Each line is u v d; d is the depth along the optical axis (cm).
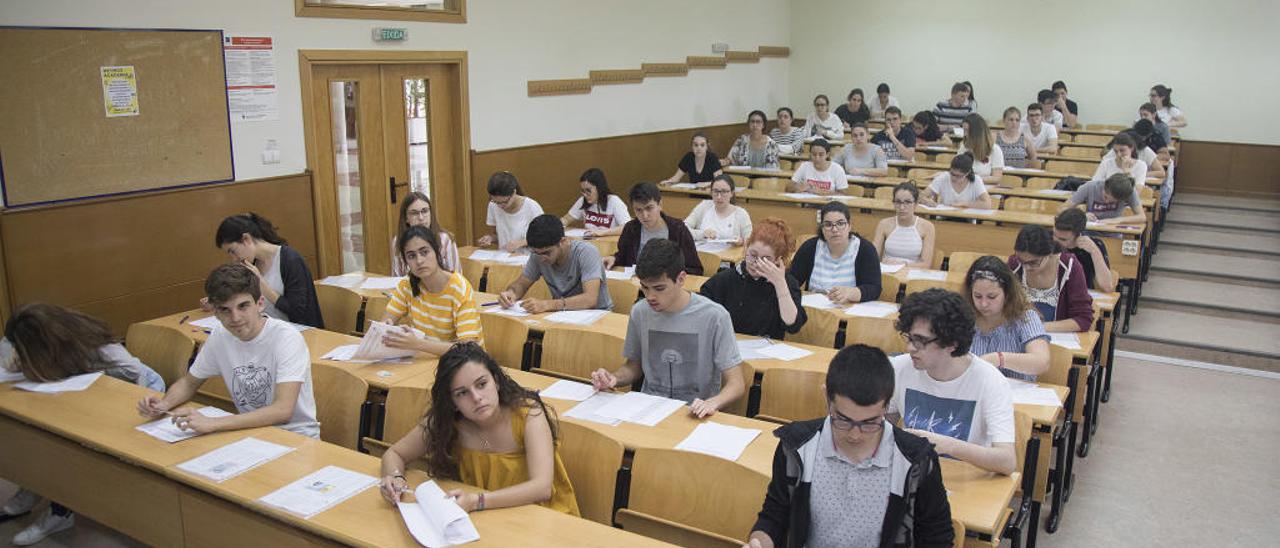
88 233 561
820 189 814
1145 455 462
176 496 276
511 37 864
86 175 556
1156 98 1181
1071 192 766
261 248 436
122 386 346
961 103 1223
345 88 723
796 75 1441
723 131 1265
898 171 934
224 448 286
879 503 207
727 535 261
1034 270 430
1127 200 659
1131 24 1225
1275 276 779
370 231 760
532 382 354
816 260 493
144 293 596
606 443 279
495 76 852
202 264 628
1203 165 1213
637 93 1066
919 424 285
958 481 270
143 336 418
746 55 1293
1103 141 1148
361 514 243
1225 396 549
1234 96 1183
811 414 342
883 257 593
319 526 236
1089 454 462
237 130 638
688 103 1172
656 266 318
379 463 276
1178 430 495
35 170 531
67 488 313
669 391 344
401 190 784
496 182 593
